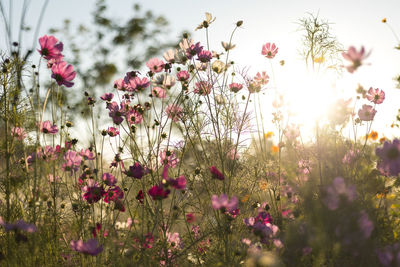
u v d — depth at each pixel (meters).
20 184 2.14
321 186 2.15
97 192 2.22
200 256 2.32
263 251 2.01
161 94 2.43
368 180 2.33
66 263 2.17
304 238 1.87
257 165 2.54
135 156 2.40
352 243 1.76
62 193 2.35
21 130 2.22
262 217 2.20
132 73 2.39
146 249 2.06
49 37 2.15
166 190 1.91
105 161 2.60
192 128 2.44
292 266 1.92
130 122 2.43
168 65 2.40
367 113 2.50
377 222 2.02
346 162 2.50
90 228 2.16
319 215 1.91
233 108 2.47
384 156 1.94
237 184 2.46
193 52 2.38
